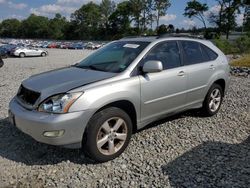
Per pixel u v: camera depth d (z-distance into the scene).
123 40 5.63
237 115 6.60
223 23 68.31
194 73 5.57
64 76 4.59
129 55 4.91
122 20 107.06
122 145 4.47
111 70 4.71
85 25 123.62
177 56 5.40
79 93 4.00
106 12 119.31
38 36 141.75
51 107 3.96
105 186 3.73
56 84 4.26
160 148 4.78
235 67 16.05
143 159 4.41
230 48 35.69
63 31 131.75
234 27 68.88
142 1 93.88
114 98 4.24
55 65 21.41
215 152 4.67
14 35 152.00
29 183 3.78
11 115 4.46
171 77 5.08
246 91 9.25
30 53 34.94
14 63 23.36
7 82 11.34
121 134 4.45
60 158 4.41
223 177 3.91
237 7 67.12
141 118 4.76
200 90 5.82
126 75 4.53
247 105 7.47
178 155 4.55
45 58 31.47
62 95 3.97
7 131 5.40
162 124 5.81
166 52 5.22
